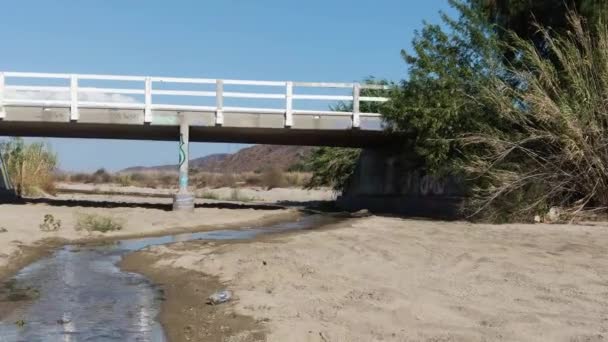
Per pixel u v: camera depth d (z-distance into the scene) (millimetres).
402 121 23344
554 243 13062
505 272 9547
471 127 20828
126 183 68000
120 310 8352
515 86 20875
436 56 22328
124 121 24016
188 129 24438
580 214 18609
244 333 6906
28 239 14789
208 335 7027
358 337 6438
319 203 35312
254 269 10320
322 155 35344
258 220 22125
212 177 70438
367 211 25797
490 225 17562
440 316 7102
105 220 18172
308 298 8211
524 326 6598
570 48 19062
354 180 33062
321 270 10070
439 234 14969
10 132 27797
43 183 33469
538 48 22500
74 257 12930
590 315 7055
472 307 7438
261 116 24594
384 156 29328
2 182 28266
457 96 21312
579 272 9492
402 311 7348
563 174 18734
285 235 16516
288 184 54656
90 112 23781
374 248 12273
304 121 24781
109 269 11578
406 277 9359
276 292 8703
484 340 6199
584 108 18094
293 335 6625
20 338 7035
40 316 8031
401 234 14969
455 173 21141
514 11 22203
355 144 29719
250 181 61562
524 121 19406
